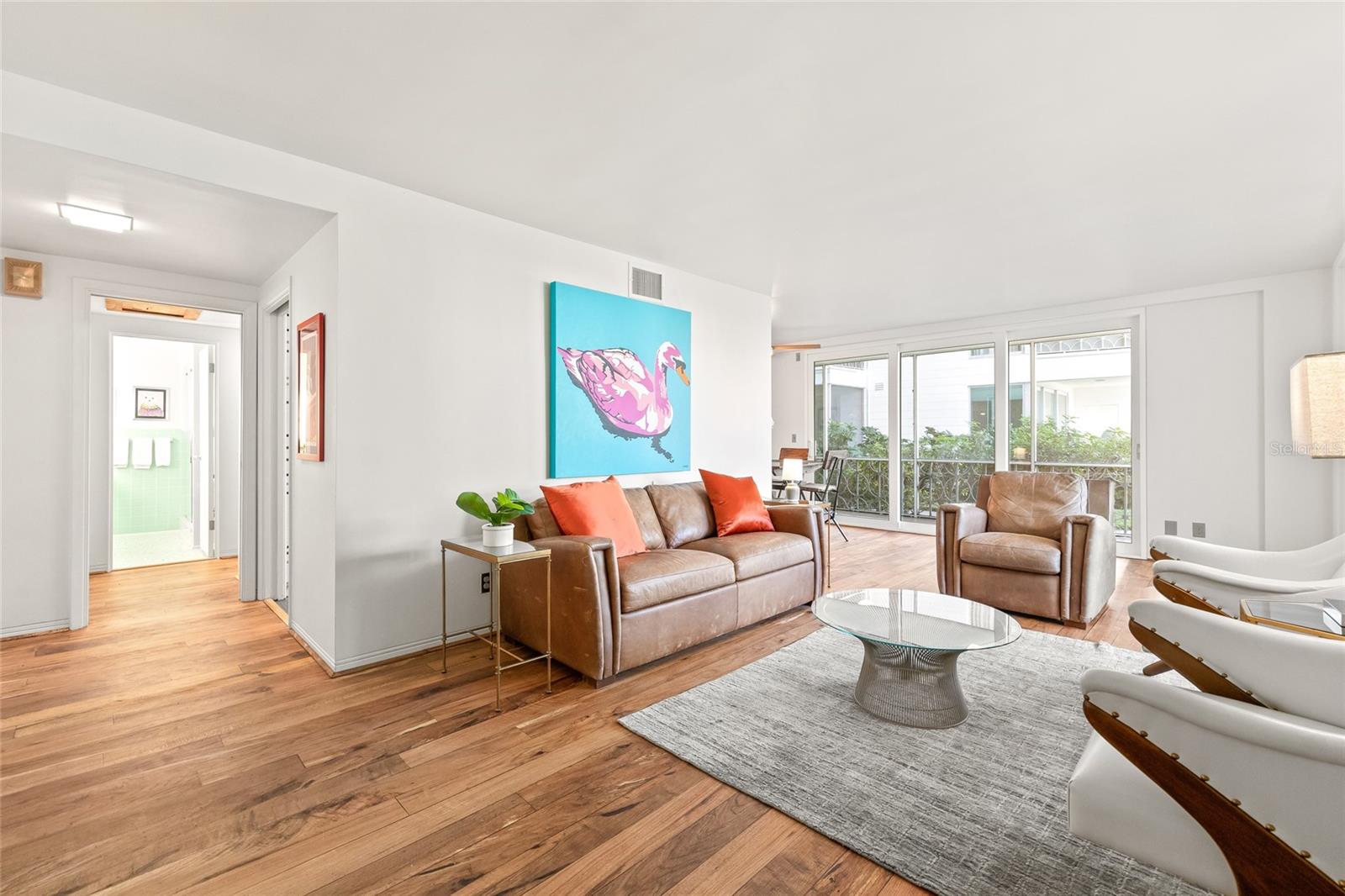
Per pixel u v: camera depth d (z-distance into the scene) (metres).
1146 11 1.84
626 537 3.28
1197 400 5.17
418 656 3.09
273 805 1.81
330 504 2.91
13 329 3.32
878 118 2.49
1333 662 1.22
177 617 3.71
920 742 2.17
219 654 3.09
